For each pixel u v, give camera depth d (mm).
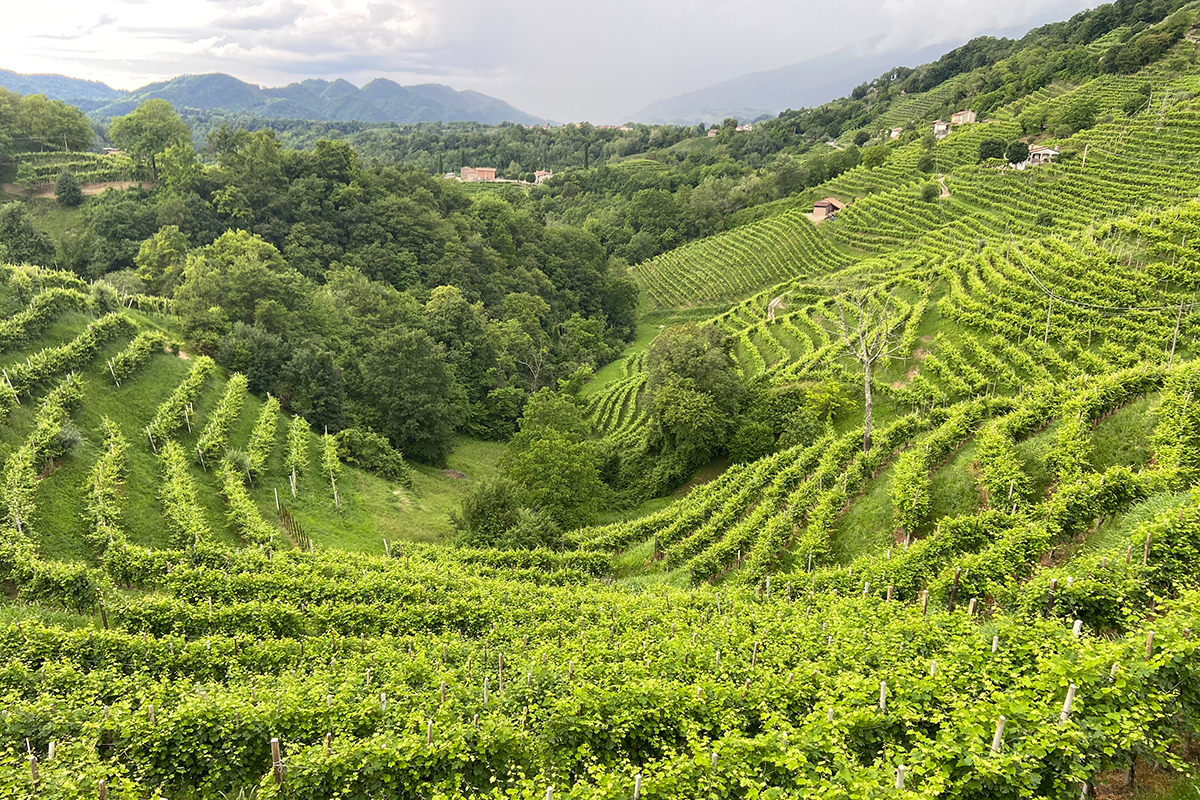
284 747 15039
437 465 60938
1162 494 19875
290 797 13406
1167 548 16172
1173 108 89250
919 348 49938
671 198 157625
